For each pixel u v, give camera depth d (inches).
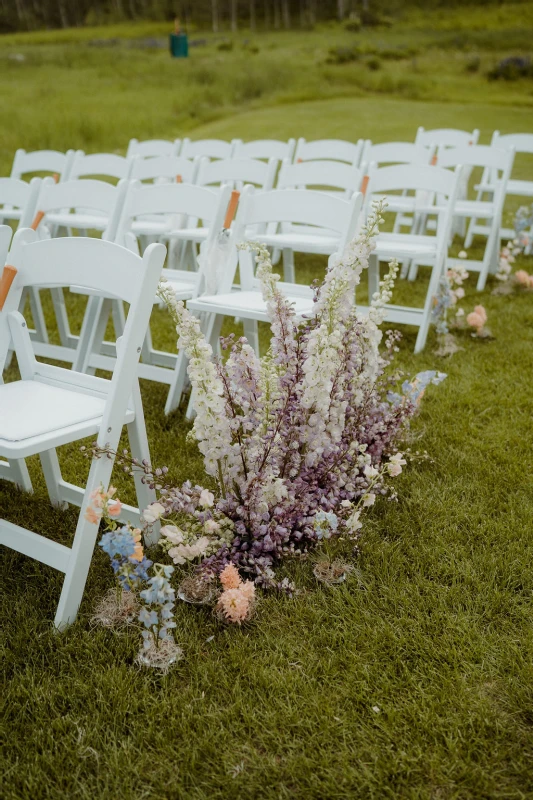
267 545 80.8
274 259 246.5
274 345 88.4
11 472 101.7
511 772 58.2
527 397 133.2
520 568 83.5
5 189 158.9
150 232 178.5
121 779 58.0
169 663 69.0
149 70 892.6
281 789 56.7
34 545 76.7
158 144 248.1
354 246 88.7
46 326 185.6
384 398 118.0
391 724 62.5
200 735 61.8
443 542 88.7
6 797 56.1
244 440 82.6
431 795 56.3
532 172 389.4
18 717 63.7
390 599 78.4
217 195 125.8
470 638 72.6
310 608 76.9
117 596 76.3
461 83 856.3
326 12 2030.0
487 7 1946.4
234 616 72.8
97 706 65.1
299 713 64.0
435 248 165.2
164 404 136.0
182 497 78.0
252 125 558.9
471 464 108.3
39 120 533.6
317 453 85.1
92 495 67.7
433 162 222.8
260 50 1245.1
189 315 76.5
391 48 1163.3
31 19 2116.1
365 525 92.2
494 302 199.0
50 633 73.8
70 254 79.7
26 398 78.8
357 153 222.7
